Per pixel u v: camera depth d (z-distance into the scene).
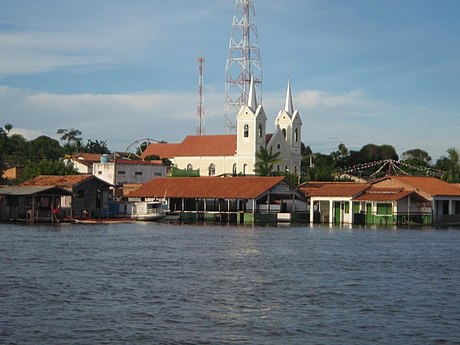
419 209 118.75
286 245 75.88
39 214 114.81
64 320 36.97
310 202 123.75
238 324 36.72
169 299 42.59
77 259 60.81
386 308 40.78
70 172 143.62
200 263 59.28
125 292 44.69
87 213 121.00
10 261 58.59
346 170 197.12
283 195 127.12
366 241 82.06
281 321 37.41
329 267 57.56
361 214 119.50
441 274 54.19
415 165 197.12
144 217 124.38
